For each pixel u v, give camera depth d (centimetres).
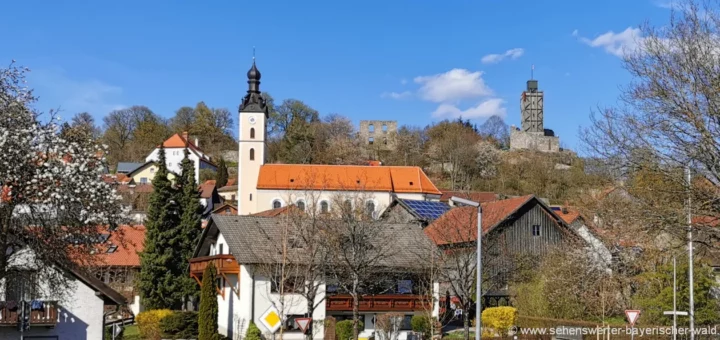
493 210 5775
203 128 18962
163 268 5772
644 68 2922
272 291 4559
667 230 2727
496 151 15888
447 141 16338
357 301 4125
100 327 3703
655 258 3900
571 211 6438
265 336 4384
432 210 6988
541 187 13200
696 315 3828
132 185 12025
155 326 4875
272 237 4762
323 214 5366
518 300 4506
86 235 2978
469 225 4516
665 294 3856
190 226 5925
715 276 4244
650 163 2747
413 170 10756
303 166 10581
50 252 2934
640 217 2764
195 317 4969
